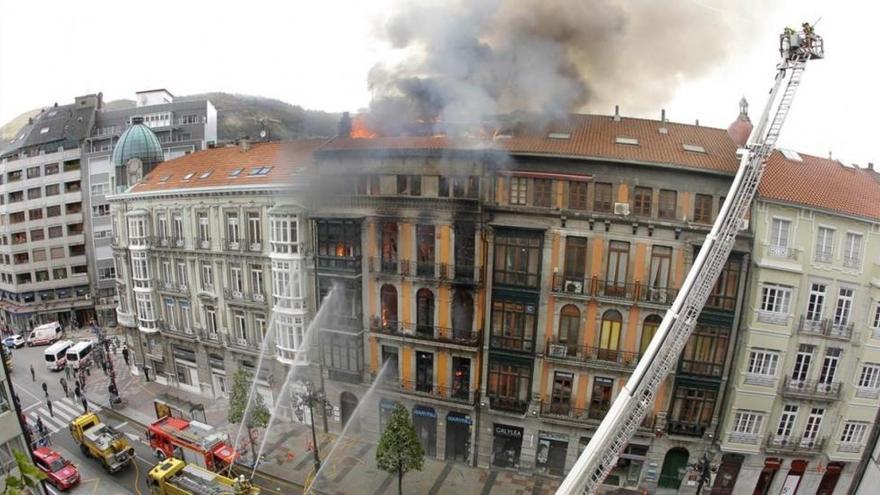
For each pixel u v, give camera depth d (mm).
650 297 21609
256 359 31578
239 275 30953
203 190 30547
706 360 22562
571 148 21234
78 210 54875
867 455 18156
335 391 28250
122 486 26688
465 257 24016
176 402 34844
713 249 17469
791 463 23156
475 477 25312
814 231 20953
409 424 23469
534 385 24047
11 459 22234
